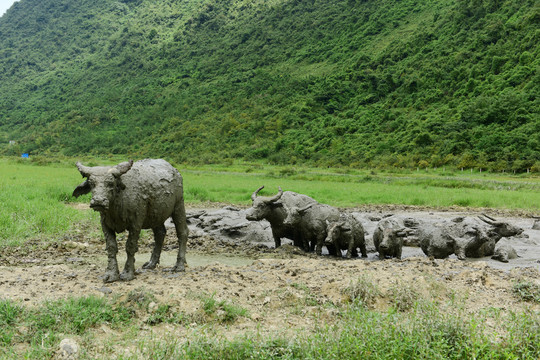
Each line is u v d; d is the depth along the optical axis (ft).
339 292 22.95
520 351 16.43
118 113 424.46
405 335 16.96
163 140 319.27
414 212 66.49
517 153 166.71
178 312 20.01
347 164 202.69
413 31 397.19
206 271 26.94
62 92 549.54
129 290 22.31
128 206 24.32
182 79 477.36
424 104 258.37
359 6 505.25
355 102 297.53
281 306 21.74
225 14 627.05
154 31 623.36
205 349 16.61
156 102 430.61
